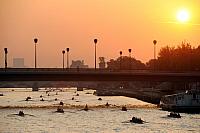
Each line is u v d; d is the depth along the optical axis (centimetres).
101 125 19425
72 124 19838
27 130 18000
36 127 18875
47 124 19900
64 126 19175
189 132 17438
